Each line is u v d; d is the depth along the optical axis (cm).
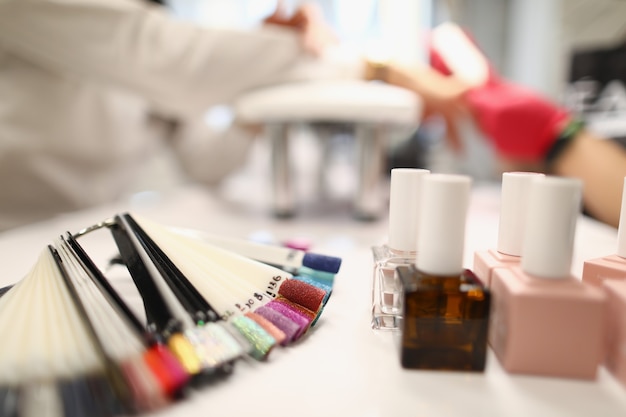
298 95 63
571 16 108
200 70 68
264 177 158
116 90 73
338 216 81
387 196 105
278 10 79
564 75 111
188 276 29
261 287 32
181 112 71
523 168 88
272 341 26
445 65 86
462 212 24
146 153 99
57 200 72
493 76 82
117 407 20
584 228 68
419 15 172
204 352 23
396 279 30
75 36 61
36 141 67
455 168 153
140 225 33
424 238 25
